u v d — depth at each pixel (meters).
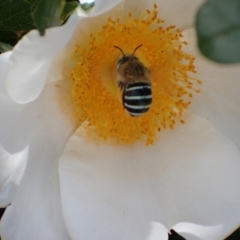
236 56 0.12
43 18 0.13
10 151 0.15
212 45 0.12
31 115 0.15
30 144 0.15
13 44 0.15
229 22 0.12
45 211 0.15
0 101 0.14
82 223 0.15
